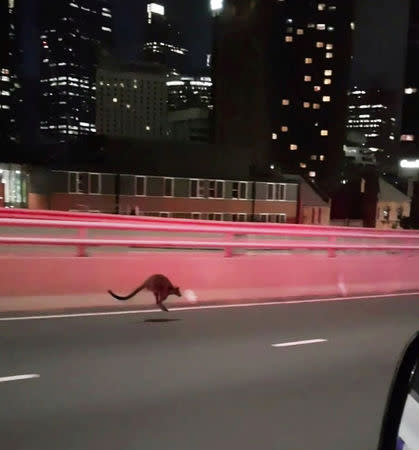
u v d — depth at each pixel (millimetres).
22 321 8773
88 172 49281
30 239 9945
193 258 11180
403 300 12977
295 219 60500
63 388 5875
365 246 14727
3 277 9422
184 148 56594
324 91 153500
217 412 5395
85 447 4531
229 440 4766
